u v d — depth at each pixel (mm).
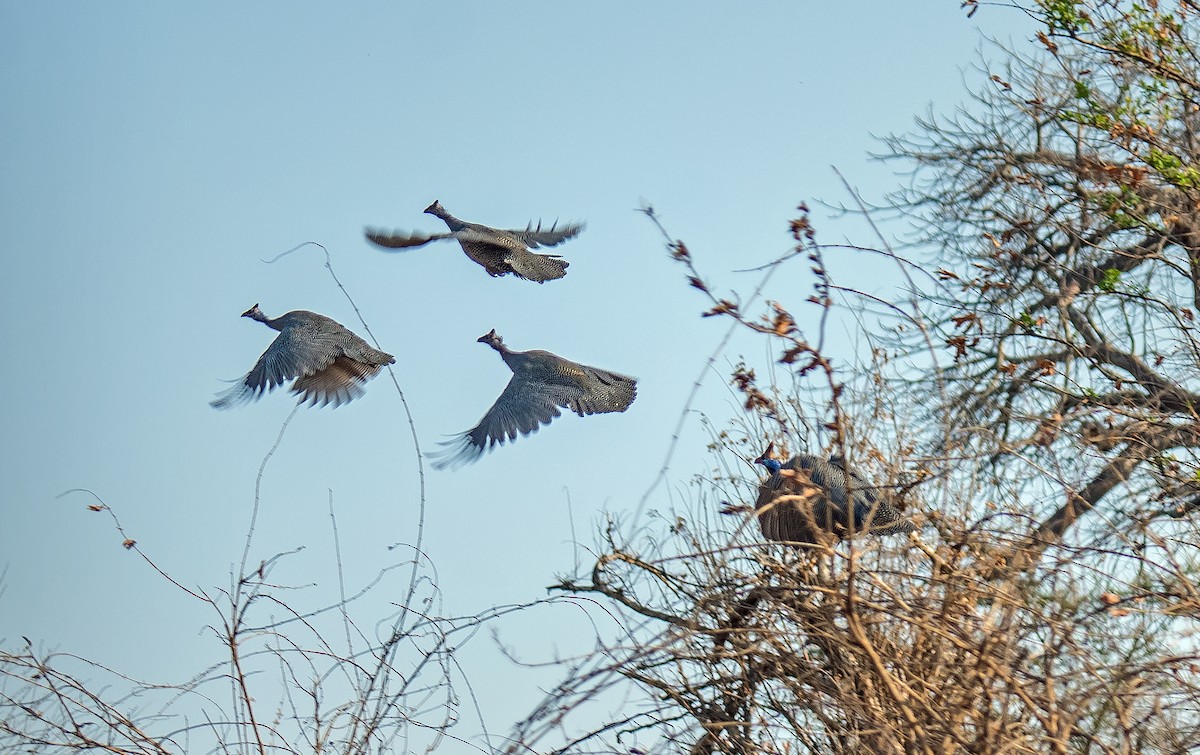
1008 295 18859
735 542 12414
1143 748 10336
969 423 16047
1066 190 20984
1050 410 16719
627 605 15086
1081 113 21141
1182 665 10086
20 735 11367
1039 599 10359
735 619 11414
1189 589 10141
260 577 11898
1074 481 12867
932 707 9664
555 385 14336
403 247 13836
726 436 15227
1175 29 19328
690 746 11227
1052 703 9297
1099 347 20312
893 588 11336
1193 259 19312
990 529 10906
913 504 12070
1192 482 13938
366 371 14516
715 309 10055
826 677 10695
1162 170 17859
